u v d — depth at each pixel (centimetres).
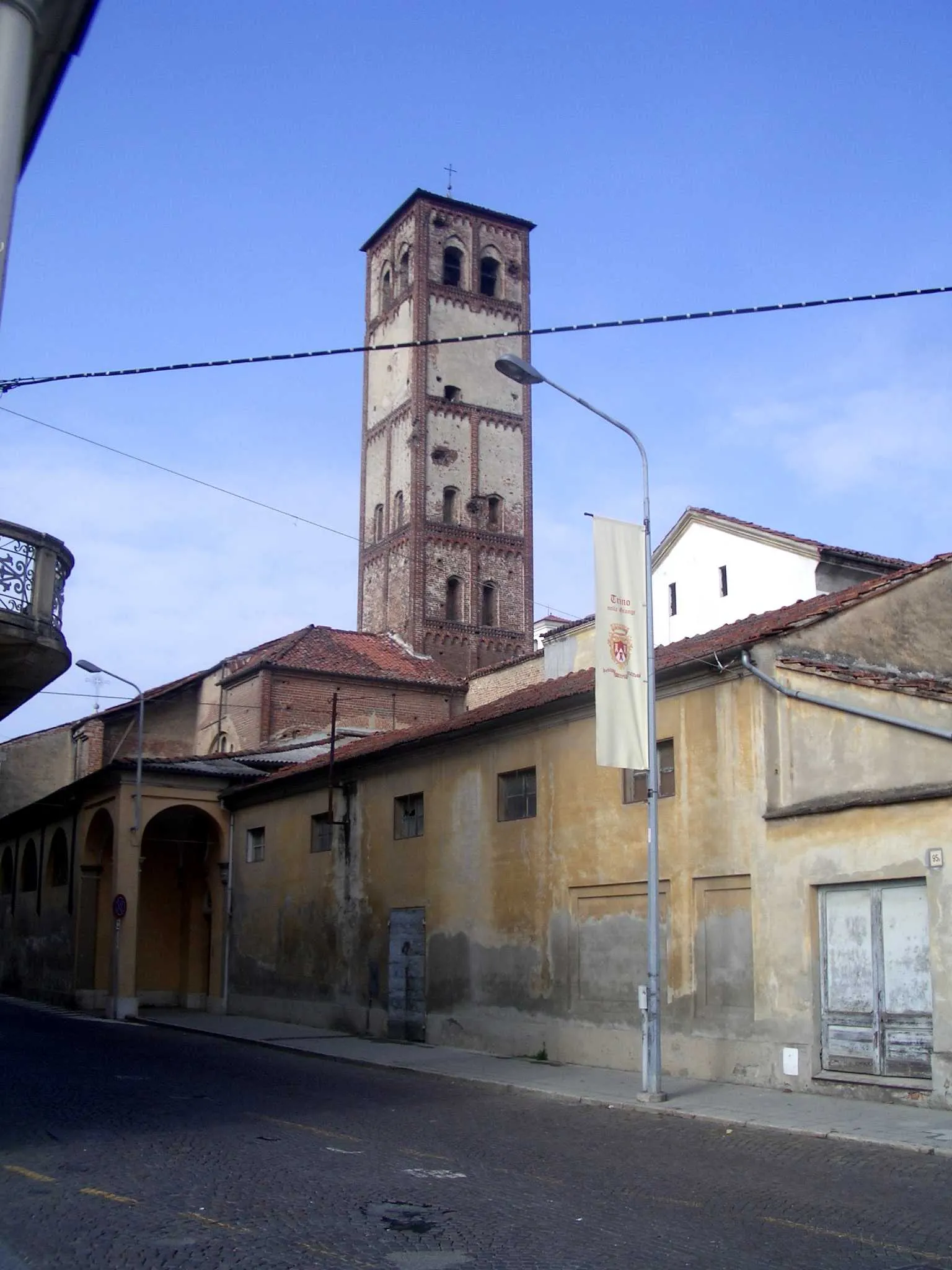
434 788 2525
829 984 1631
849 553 2845
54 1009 3544
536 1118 1491
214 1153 1183
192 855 3681
